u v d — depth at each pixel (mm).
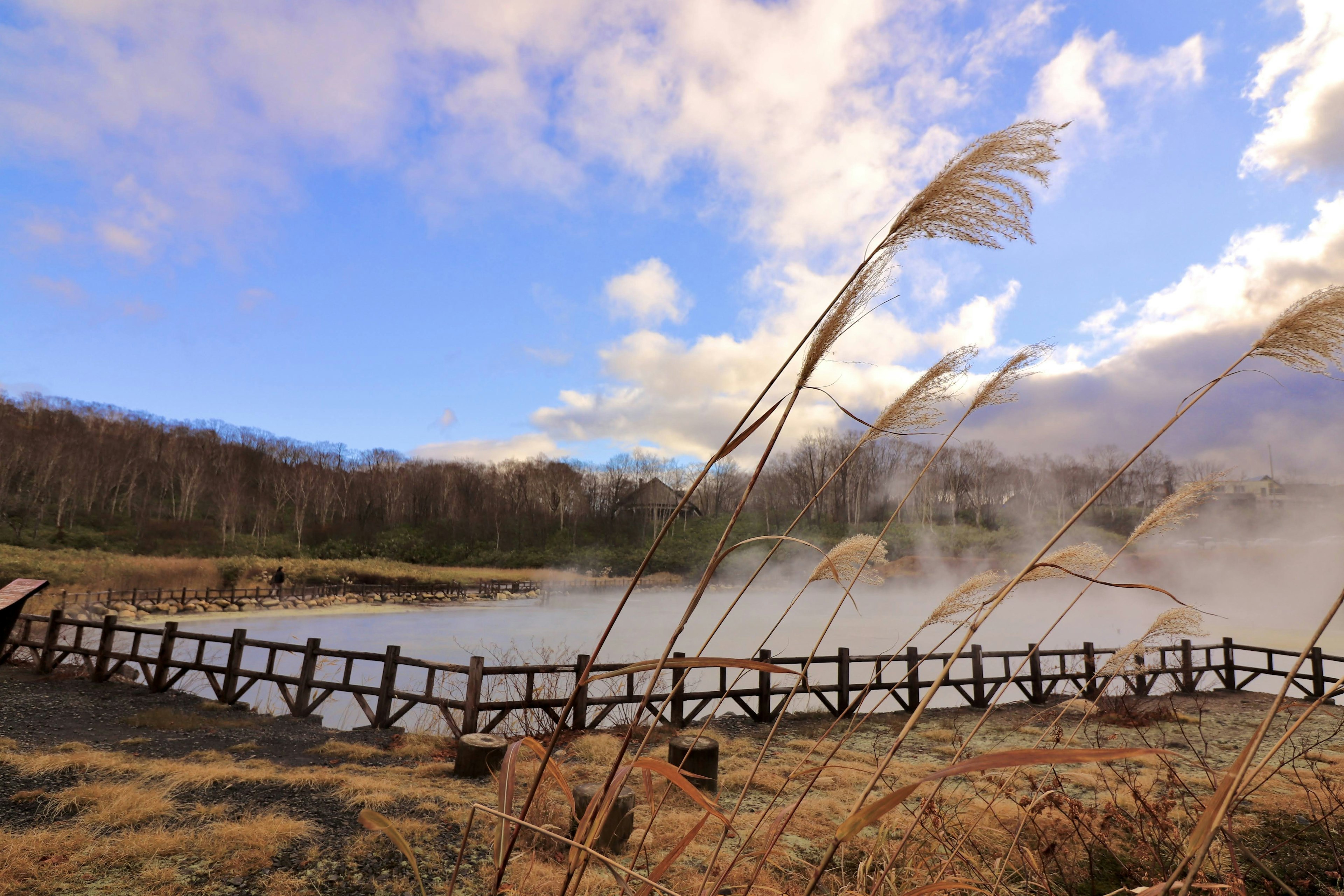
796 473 66500
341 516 78000
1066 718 7527
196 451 78875
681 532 61375
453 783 6309
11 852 4121
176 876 4031
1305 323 1085
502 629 26766
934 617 1665
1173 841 3053
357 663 16406
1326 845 4020
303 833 4656
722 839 1301
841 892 2312
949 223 1141
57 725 8062
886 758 1087
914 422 1481
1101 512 53781
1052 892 3055
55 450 60469
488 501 81125
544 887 3475
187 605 29516
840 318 1154
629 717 9172
